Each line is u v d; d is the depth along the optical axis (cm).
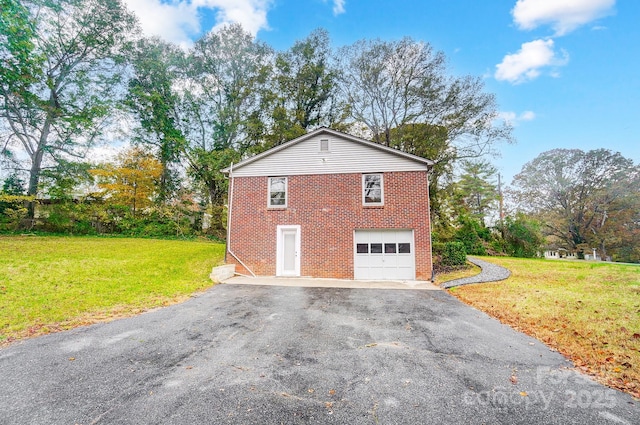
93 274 980
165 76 2581
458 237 2355
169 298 827
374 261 1270
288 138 2520
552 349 477
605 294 789
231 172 1398
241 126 2750
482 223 3175
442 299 862
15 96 1853
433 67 2169
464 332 566
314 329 588
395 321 643
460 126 2139
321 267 1283
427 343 509
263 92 2736
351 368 411
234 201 1381
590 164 3659
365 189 1310
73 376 379
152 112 2531
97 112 2169
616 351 449
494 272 1253
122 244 1698
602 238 3512
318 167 1345
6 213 1903
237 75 2870
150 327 587
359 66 2333
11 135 1944
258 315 687
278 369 406
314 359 442
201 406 313
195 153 2697
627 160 3484
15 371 390
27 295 732
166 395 335
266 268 1318
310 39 2662
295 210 1333
